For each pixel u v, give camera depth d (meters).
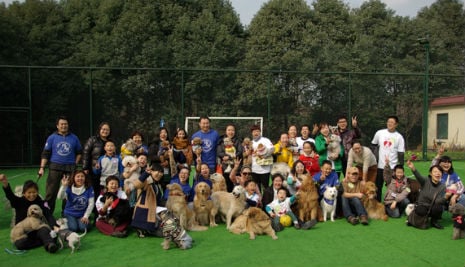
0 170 13.10
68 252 4.72
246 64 22.59
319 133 7.34
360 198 6.27
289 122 16.25
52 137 6.10
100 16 23.80
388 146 6.88
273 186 6.23
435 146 20.55
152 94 16.06
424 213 5.71
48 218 5.04
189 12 25.55
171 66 21.72
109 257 4.54
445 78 21.41
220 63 22.20
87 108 15.47
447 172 6.13
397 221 6.22
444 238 5.30
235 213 5.87
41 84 14.42
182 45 22.38
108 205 5.46
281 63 22.53
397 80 17.36
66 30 23.22
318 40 23.48
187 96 16.16
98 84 15.43
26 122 13.73
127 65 21.33
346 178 6.46
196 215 5.91
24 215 5.00
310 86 16.36
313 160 6.82
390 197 6.50
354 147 6.66
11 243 5.08
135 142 6.77
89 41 21.95
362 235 5.44
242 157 7.05
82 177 5.57
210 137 7.03
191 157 6.94
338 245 4.99
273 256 4.56
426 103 15.04
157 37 22.69
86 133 15.45
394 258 4.49
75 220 5.53
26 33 20.55
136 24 22.53
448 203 5.88
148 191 5.35
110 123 15.80
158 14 24.80
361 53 23.41
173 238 4.81
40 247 4.86
